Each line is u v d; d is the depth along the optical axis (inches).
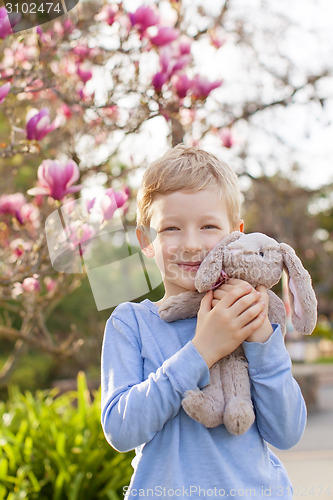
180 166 55.4
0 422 143.9
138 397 50.3
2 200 107.5
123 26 106.3
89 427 128.2
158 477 51.1
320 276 657.0
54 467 120.0
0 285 99.9
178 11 118.0
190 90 104.3
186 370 49.9
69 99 107.7
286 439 52.9
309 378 330.6
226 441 51.4
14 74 94.9
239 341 50.9
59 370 365.7
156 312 58.2
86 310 350.6
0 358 393.4
